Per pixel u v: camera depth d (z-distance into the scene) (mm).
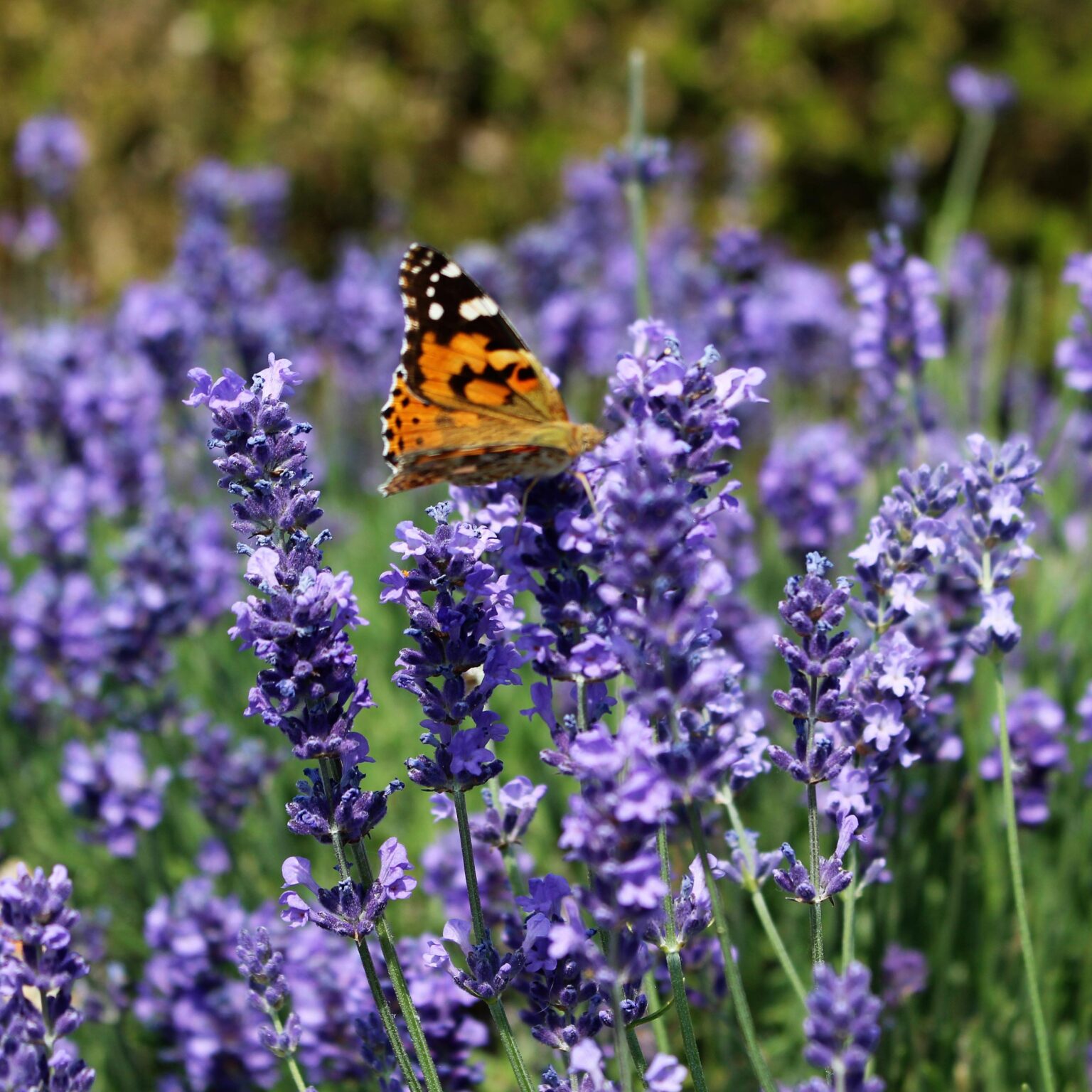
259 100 23000
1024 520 4691
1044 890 6730
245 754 7137
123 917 7621
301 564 3975
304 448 4094
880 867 4520
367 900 4000
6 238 14570
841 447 9297
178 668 9461
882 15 22312
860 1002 3408
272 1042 4426
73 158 13961
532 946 4047
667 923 4039
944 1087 6059
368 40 23297
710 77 22531
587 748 3492
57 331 10242
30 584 8070
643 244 8516
